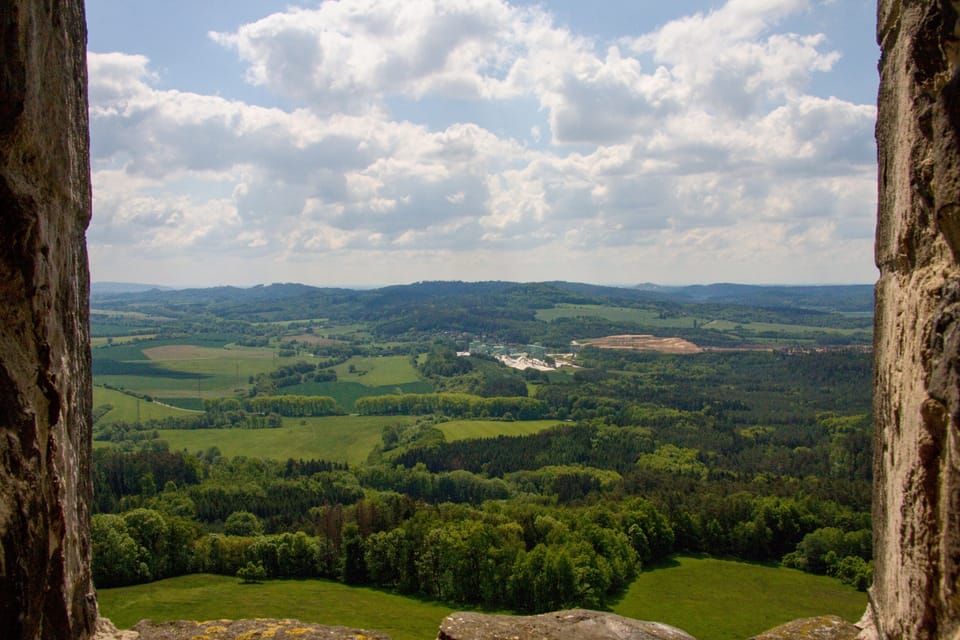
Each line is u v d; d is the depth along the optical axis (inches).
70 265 227.1
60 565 206.8
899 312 203.2
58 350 209.8
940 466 161.9
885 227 225.5
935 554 166.1
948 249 167.3
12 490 166.4
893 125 214.5
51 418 197.8
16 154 183.9
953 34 162.1
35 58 189.5
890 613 212.1
